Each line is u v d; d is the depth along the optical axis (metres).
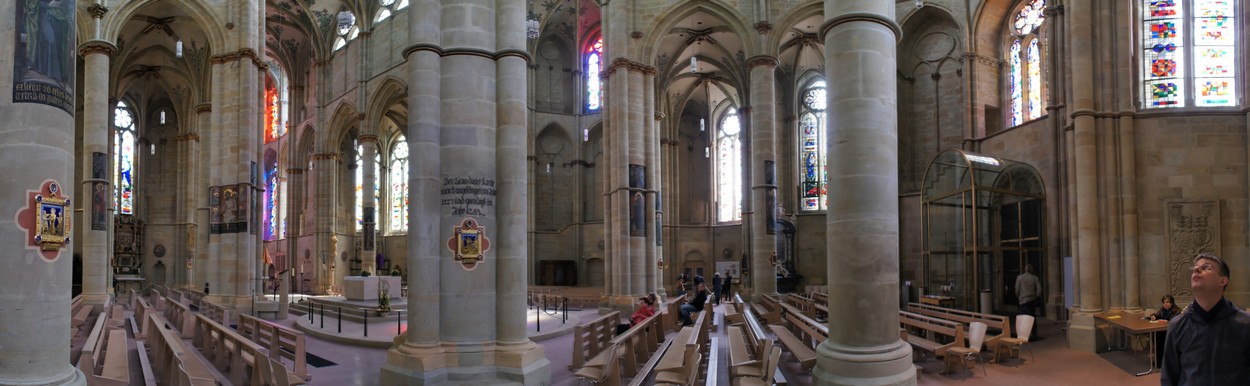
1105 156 16.75
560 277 46.09
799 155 41.31
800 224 40.00
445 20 12.03
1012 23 28.58
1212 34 17.41
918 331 18.09
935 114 30.55
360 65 44.69
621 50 29.88
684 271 45.56
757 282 29.67
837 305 9.64
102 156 28.19
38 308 8.31
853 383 9.09
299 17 47.69
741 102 41.38
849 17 9.81
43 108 8.59
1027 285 18.25
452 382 11.16
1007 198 21.94
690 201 47.31
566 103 48.28
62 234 8.70
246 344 12.16
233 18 29.67
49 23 8.75
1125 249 16.53
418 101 11.70
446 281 11.61
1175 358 4.92
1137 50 17.36
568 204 47.78
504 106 12.08
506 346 11.65
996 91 28.88
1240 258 16.39
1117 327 15.81
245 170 28.77
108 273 35.31
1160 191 16.67
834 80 9.93
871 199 9.54
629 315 28.50
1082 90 16.84
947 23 30.17
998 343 14.83
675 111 46.56
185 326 20.33
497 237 11.93
